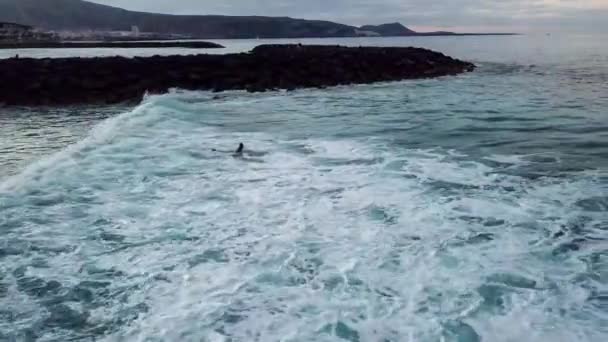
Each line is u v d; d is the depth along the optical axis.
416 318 5.01
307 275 5.90
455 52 65.81
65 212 7.82
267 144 12.41
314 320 5.00
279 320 5.02
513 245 6.64
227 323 4.97
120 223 7.46
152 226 7.36
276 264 6.18
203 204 8.25
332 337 4.73
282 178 9.62
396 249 6.54
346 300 5.36
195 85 24.52
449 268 6.01
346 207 8.07
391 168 10.23
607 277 5.80
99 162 10.45
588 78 29.61
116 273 5.99
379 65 31.55
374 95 22.66
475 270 5.95
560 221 7.45
